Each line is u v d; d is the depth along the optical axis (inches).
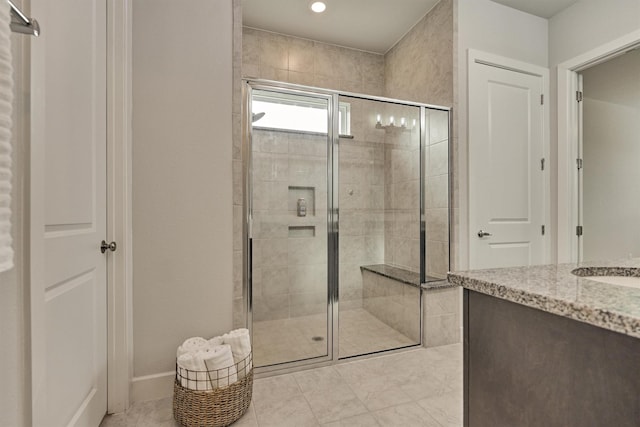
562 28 108.1
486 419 34.6
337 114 95.7
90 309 52.9
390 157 116.9
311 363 83.5
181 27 68.4
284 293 93.0
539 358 28.9
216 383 58.3
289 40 123.3
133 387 64.8
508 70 106.0
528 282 32.2
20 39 30.1
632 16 89.9
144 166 65.5
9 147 24.5
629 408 22.4
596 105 130.3
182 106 68.3
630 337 22.4
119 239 61.7
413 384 74.0
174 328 68.0
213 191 70.9
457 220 98.2
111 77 60.1
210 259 70.7
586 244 127.6
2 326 27.9
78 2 46.7
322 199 94.7
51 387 39.6
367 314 117.6
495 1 103.3
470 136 99.5
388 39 125.9
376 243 121.0
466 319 37.2
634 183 127.3
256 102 88.6
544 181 111.1
